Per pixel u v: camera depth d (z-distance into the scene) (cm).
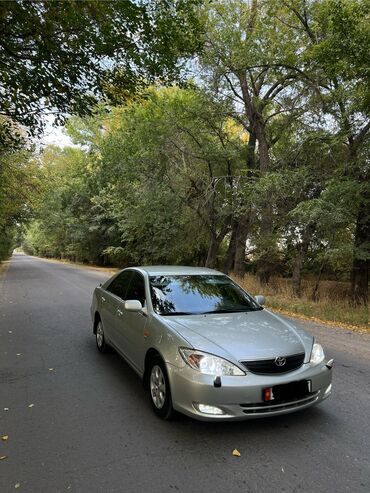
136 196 1977
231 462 325
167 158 1816
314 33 1464
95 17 652
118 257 3419
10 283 1972
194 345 369
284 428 387
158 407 409
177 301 480
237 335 394
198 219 2030
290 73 1585
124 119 1830
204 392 345
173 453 339
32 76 726
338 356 668
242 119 1905
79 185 3731
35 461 328
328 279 2258
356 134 1239
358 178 1225
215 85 1642
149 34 751
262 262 1708
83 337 778
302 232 1388
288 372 368
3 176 2050
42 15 614
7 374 553
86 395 475
